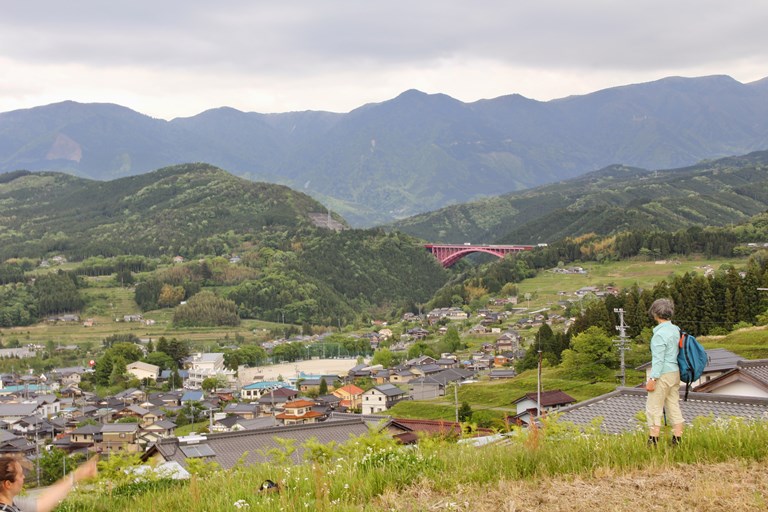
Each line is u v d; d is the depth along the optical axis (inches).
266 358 6840.6
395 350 6378.0
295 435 1296.8
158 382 6003.9
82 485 647.8
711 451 459.8
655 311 482.0
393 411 3058.6
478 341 6048.2
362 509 407.8
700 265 7578.7
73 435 3762.3
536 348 3944.4
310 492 442.6
